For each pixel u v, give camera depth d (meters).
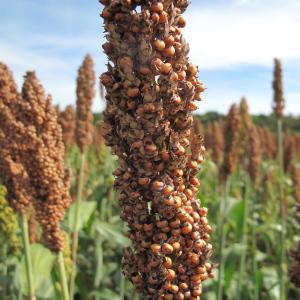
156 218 0.23
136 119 0.21
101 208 0.91
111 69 0.22
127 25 0.21
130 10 0.21
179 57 0.21
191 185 0.23
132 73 0.21
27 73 0.45
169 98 0.21
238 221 0.79
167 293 0.23
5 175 0.44
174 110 0.21
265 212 1.14
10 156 0.44
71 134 0.87
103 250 0.88
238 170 1.25
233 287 0.81
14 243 0.58
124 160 0.22
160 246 0.22
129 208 0.23
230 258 0.72
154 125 0.21
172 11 0.21
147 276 0.23
